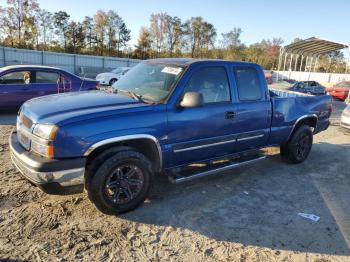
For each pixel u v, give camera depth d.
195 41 73.88
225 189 4.80
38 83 9.80
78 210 3.87
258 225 3.84
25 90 9.55
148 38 68.88
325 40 28.06
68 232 3.42
